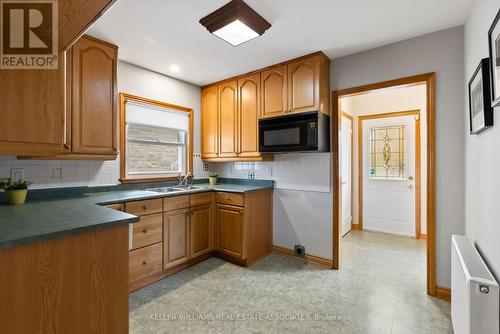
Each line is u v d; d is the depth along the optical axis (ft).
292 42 7.79
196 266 9.29
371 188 14.03
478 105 4.99
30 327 3.54
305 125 8.45
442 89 7.08
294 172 10.12
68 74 6.84
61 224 4.10
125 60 9.09
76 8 3.52
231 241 9.56
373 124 13.99
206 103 11.83
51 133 4.41
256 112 9.99
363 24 6.82
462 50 6.81
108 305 4.32
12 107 4.05
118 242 4.46
